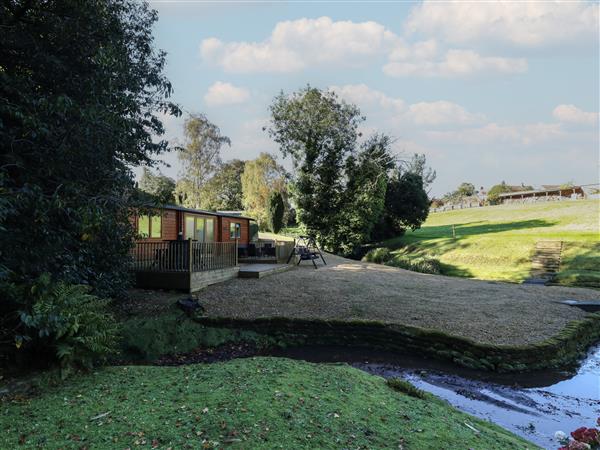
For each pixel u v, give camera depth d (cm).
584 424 514
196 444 290
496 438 378
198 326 877
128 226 795
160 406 362
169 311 912
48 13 530
